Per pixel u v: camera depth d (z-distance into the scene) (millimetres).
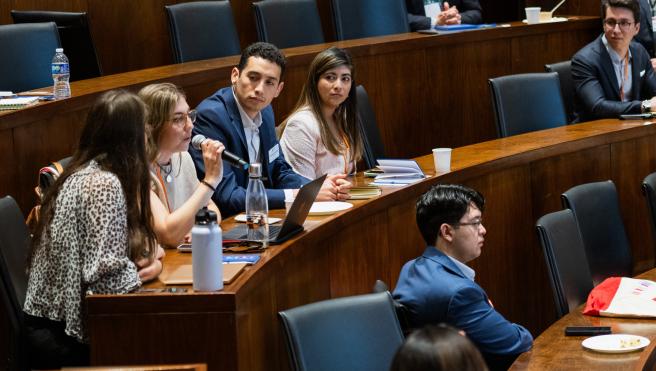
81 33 13594
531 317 12562
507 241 12164
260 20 15695
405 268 8781
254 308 7594
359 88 13445
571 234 10148
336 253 9688
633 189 13594
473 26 17016
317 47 15250
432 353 4164
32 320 7316
